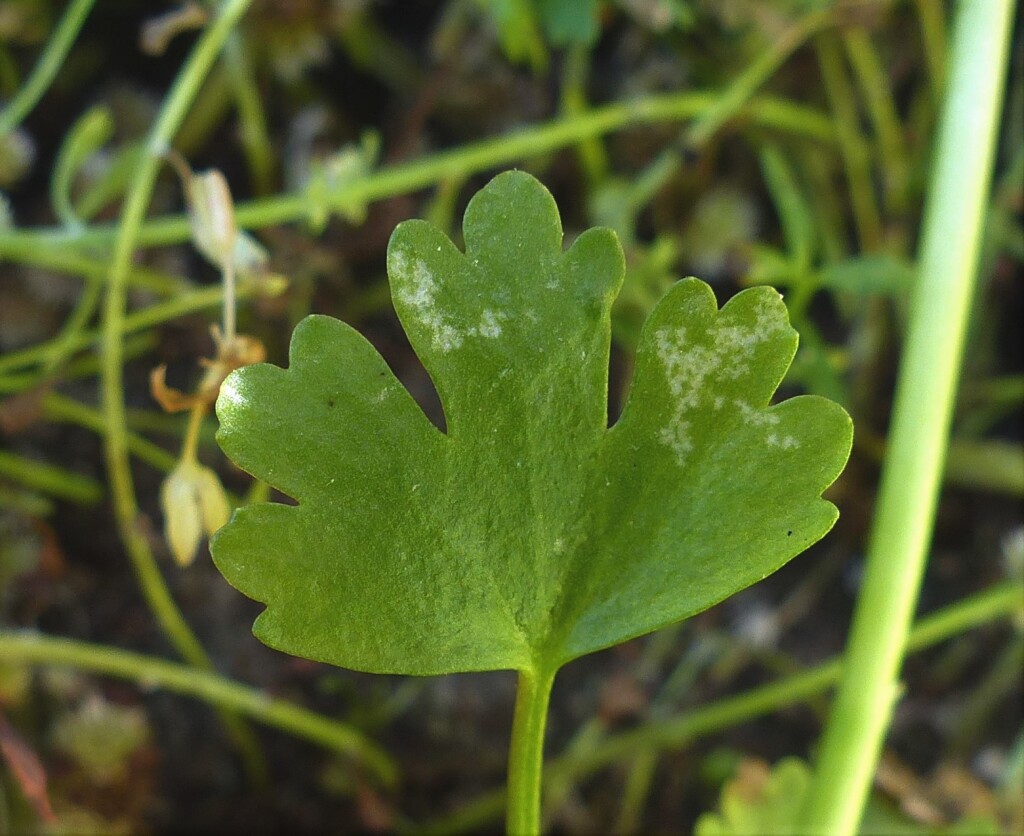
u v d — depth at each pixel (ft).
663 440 0.24
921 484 0.31
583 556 0.24
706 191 0.49
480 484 0.24
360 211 0.40
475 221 0.24
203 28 0.49
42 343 0.46
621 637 0.24
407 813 0.44
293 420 0.23
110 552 0.45
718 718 0.41
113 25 0.49
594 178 0.48
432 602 0.24
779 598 0.48
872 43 0.50
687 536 0.24
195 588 0.45
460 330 0.24
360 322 0.49
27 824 0.39
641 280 0.42
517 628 0.24
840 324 0.51
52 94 0.49
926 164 0.49
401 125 0.51
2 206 0.38
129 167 0.41
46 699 0.42
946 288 0.32
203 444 0.46
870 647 0.30
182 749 0.44
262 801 0.44
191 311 0.46
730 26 0.48
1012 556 0.44
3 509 0.42
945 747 0.46
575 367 0.24
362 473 0.24
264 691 0.44
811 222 0.50
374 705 0.45
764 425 0.24
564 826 0.44
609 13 0.49
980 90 0.33
